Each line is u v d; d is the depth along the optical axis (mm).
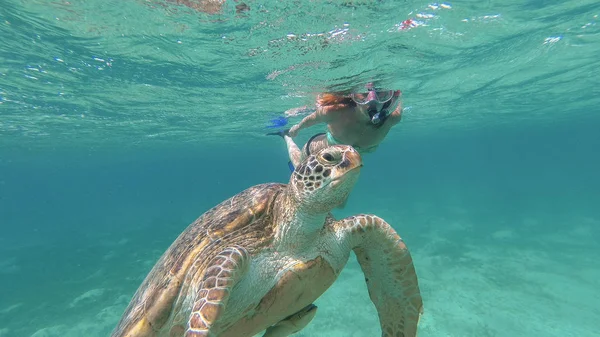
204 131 5453
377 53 1986
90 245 4094
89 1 1343
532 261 2646
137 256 3449
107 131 4848
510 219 4324
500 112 5750
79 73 2221
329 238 711
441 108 4664
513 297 2018
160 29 1593
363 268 822
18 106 3086
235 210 725
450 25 1700
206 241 673
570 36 2080
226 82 2516
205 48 1832
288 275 656
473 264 2641
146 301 664
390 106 1409
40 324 2035
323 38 1710
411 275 751
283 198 688
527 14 1666
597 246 2975
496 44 2090
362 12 1459
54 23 1525
